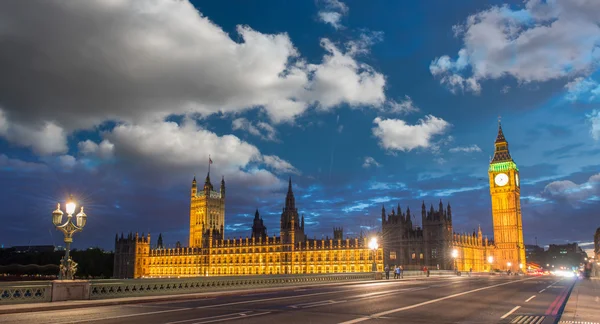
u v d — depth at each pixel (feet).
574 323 81.97
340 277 242.17
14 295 104.83
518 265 648.79
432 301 123.85
